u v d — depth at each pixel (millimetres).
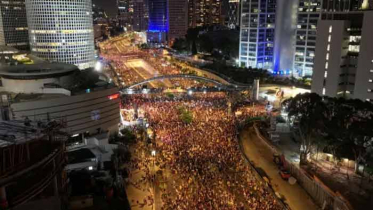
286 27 198500
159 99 139000
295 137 98188
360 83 114125
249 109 129000
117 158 81000
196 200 62438
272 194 65438
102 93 92438
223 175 73125
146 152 87375
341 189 66625
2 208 28016
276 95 146625
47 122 37781
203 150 85312
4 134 32500
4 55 188500
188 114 111062
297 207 62844
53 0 192750
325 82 124062
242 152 85438
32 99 81438
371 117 73875
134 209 61969
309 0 179625
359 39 117250
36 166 30031
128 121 109750
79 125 87562
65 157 38281
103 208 50969
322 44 122688
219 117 114250
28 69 101938
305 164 79438
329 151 80188
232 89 148875
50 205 33906
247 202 62406
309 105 84500
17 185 30812
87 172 71000
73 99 85125
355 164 74875
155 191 68375
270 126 107438
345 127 74688
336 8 163750
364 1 153125
